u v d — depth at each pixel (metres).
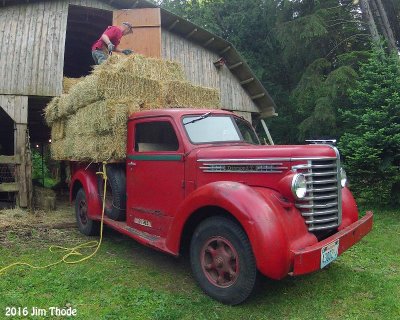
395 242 5.45
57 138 6.96
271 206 3.16
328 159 3.51
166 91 5.29
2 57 8.46
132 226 4.68
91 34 12.91
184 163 4.02
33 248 5.09
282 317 3.19
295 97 15.80
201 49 11.52
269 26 18.70
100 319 3.10
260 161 3.53
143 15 9.96
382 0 15.36
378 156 7.30
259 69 18.70
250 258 3.19
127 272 4.21
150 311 3.26
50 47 8.93
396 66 7.94
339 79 13.25
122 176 5.01
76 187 6.23
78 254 4.80
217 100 5.92
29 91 8.59
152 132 4.45
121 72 5.00
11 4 8.77
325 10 15.45
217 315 3.17
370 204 7.94
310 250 3.08
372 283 3.89
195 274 3.64
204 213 3.68
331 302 3.48
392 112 7.40
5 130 13.53
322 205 3.47
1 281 3.82
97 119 4.93
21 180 7.70
